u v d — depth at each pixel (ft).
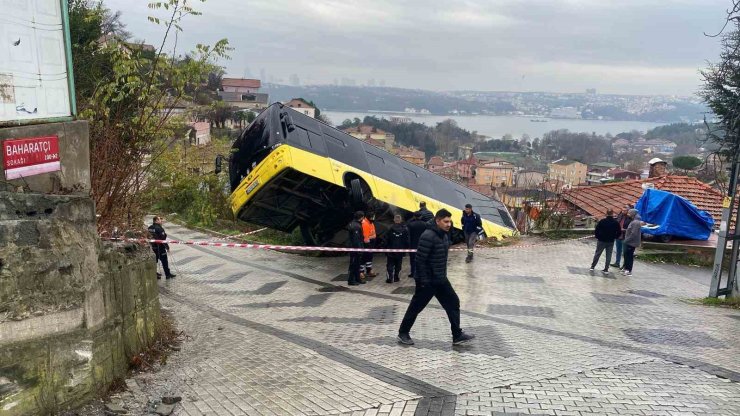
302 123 42.78
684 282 41.19
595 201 81.05
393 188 47.50
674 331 25.38
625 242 41.81
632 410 15.34
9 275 13.28
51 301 14.24
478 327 25.29
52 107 15.65
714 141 34.83
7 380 13.17
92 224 16.10
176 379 17.80
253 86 336.70
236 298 33.12
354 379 17.98
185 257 48.67
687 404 15.83
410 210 48.42
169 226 67.10
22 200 13.85
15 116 14.37
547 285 37.01
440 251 21.47
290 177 40.70
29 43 14.80
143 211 29.84
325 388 17.16
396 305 31.04
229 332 24.41
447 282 21.89
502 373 18.49
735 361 20.43
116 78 24.63
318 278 40.50
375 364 19.60
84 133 16.52
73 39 35.29
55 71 15.74
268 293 34.86
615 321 27.25
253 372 18.69
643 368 19.16
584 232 59.72
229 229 65.62
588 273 42.11
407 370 18.89
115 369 16.85
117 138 25.21
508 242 55.77
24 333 13.58
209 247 54.44
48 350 14.12
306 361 19.97
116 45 26.45
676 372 18.78
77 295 14.93
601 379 17.89
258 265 45.65
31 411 13.67
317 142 42.63
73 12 35.58
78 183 16.35
